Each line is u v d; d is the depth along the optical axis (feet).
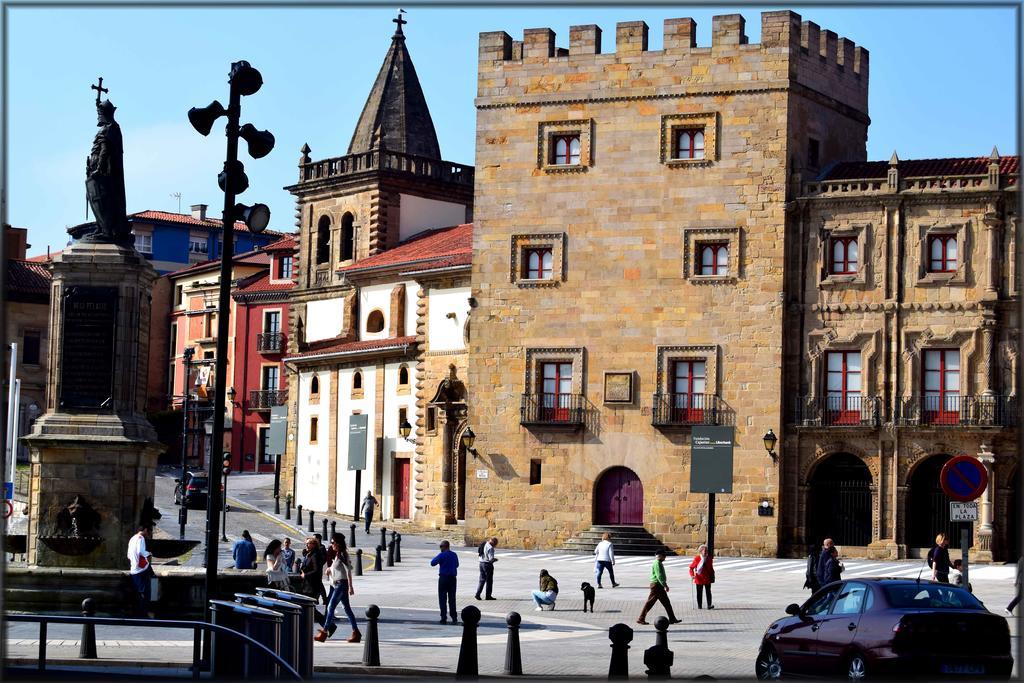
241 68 113.80
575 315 268.41
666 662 90.22
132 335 154.20
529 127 273.13
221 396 109.60
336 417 342.03
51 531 149.48
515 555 256.32
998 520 246.47
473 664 107.24
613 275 266.98
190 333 448.65
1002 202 248.73
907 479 250.16
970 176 250.16
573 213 269.85
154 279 159.53
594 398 266.77
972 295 249.96
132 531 151.23
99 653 113.80
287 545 148.15
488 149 274.98
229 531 282.15
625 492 265.13
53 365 152.87
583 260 268.82
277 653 89.04
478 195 275.18
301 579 140.77
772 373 257.34
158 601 142.61
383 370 328.49
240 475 409.49
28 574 140.36
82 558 149.69
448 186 359.25
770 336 257.96
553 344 269.23
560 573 222.48
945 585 99.66
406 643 135.33
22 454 311.06
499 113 274.57
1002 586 199.72
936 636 94.22
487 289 273.75
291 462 355.77
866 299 255.09
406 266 320.50
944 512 250.37
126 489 151.23
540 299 270.67
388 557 231.71
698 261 263.49
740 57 262.47
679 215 264.31
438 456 306.55
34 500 150.82
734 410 258.78
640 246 265.75
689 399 262.67
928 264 252.83
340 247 355.77
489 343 273.13
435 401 303.89
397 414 323.57
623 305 265.95
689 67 264.93
